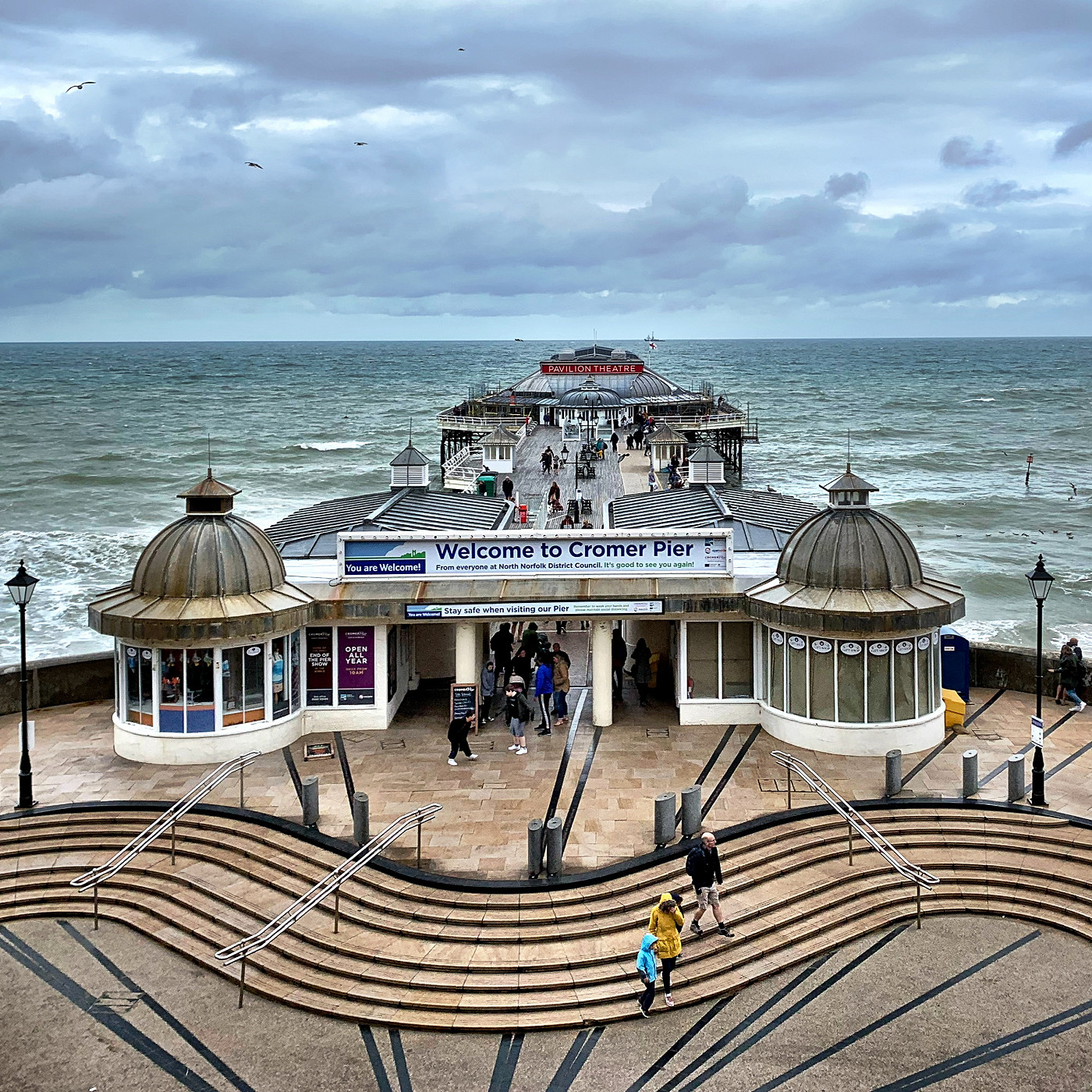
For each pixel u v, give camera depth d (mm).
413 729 26781
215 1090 14742
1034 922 18797
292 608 24797
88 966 17688
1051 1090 14609
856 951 18047
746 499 39750
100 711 28141
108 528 70688
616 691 29688
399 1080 14969
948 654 28297
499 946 17547
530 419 89062
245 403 197875
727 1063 15273
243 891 19156
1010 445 126062
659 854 19453
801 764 21359
